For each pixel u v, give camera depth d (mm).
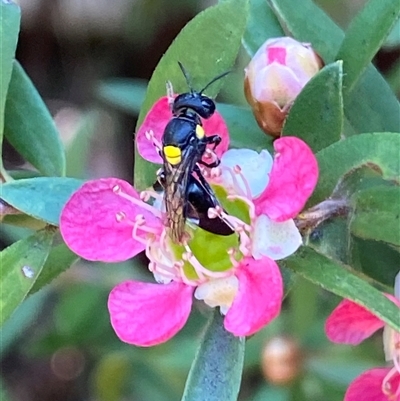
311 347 87
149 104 54
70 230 50
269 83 59
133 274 100
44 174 63
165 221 50
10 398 118
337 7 113
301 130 52
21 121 63
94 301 103
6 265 52
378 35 56
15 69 62
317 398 86
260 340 87
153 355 99
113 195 51
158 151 52
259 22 66
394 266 58
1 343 98
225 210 51
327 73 51
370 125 62
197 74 53
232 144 65
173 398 101
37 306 104
